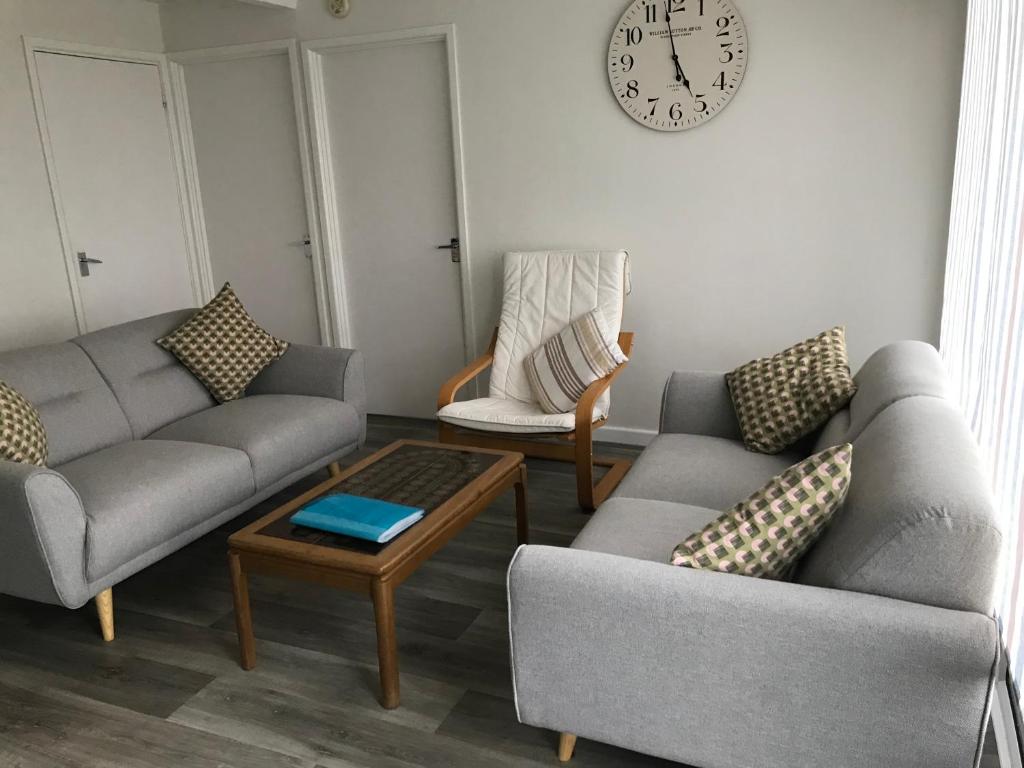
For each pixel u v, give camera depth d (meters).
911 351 2.39
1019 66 1.78
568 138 3.88
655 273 3.87
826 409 2.50
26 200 4.00
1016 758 1.63
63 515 2.25
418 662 2.26
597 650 1.62
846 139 3.41
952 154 3.26
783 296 3.66
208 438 3.04
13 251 3.96
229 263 4.97
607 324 3.56
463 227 4.21
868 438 1.93
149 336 3.43
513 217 4.10
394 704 2.06
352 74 4.32
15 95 3.92
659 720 1.61
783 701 1.49
